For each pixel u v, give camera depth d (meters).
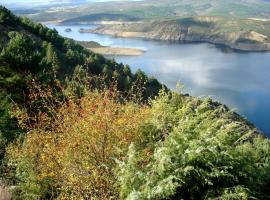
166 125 9.13
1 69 22.83
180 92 9.95
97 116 9.36
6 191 10.89
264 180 7.45
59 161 9.67
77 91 12.77
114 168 8.62
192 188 6.91
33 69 24.52
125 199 6.89
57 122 10.81
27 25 109.12
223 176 6.98
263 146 8.71
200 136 7.52
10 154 13.17
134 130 9.45
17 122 16.61
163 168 6.89
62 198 8.91
